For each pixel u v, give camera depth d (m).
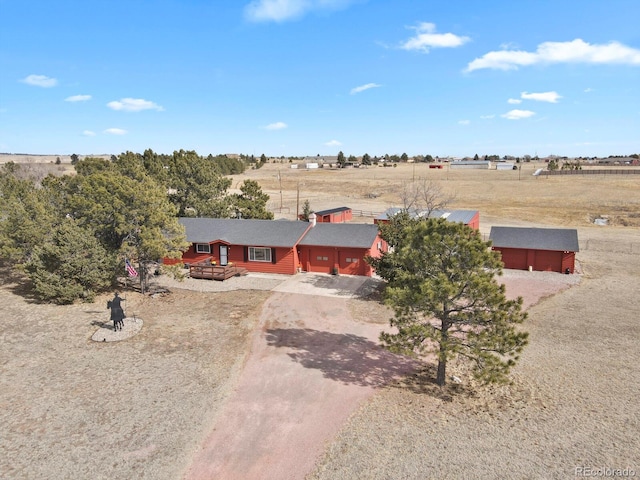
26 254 30.81
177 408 15.79
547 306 27.91
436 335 16.09
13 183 36.16
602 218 64.81
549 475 12.33
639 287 32.12
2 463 12.79
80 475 12.36
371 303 27.84
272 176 149.38
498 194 89.38
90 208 29.58
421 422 15.01
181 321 24.56
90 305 27.08
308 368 19.02
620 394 16.98
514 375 18.62
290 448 13.59
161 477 12.34
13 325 23.50
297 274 35.41
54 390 16.92
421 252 16.66
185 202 50.22
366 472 12.48
